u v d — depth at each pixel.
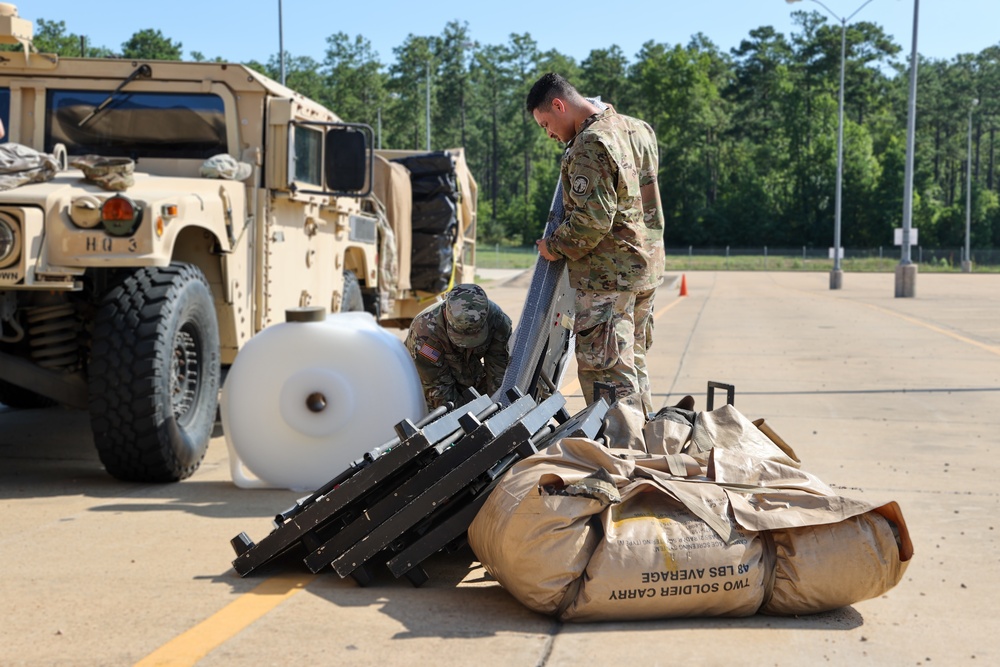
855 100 123.12
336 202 8.04
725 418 4.01
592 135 4.68
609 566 3.26
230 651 3.14
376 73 125.81
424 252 11.23
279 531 3.86
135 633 3.29
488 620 3.40
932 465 6.12
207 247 6.33
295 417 5.28
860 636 3.29
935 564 4.13
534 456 3.59
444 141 133.12
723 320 18.95
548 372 5.41
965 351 13.05
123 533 4.54
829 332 16.06
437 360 5.45
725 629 3.32
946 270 70.25
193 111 6.82
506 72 134.75
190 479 5.78
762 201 106.12
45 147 6.92
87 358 5.84
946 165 131.00
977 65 137.75
